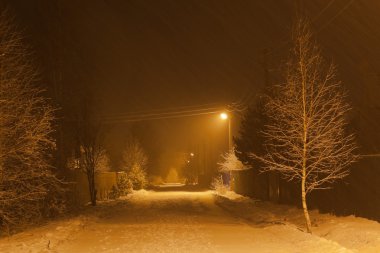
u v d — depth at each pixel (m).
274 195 30.53
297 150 16.97
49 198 23.62
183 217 25.14
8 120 15.68
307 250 13.39
